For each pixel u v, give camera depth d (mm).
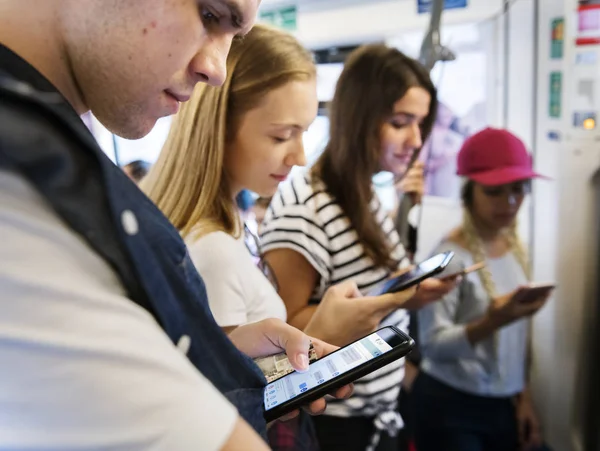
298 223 1029
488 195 1434
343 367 573
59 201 308
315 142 1788
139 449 288
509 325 1470
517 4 1544
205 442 299
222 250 730
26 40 367
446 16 1661
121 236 328
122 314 308
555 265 1612
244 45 782
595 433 1612
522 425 1565
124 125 434
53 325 283
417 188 1580
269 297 824
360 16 1746
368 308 833
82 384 281
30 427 282
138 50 379
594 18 1423
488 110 1680
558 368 1655
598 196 1528
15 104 298
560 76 1501
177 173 790
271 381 612
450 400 1497
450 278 1107
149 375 297
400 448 1428
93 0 360
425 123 1302
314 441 918
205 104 764
